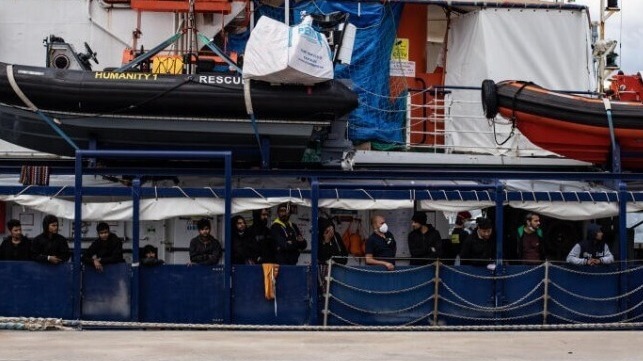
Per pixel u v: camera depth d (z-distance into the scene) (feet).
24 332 42.27
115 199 48.29
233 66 47.83
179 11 51.19
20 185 45.98
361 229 52.44
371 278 45.98
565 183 51.01
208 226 45.98
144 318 44.96
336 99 46.60
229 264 44.93
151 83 46.37
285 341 38.52
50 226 45.06
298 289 45.55
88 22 52.65
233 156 49.57
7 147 52.70
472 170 53.21
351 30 49.98
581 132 50.21
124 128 47.39
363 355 33.35
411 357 32.91
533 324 46.52
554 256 52.11
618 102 50.26
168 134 47.60
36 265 44.57
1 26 52.39
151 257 45.98
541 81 55.88
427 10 56.54
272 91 46.37
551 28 55.93
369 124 53.47
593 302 46.98
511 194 47.29
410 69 55.93
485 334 43.04
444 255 51.78
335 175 47.93
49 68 46.62
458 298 46.29
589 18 56.29
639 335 42.55
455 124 55.98
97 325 43.70
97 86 46.16
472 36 55.93
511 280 46.62
